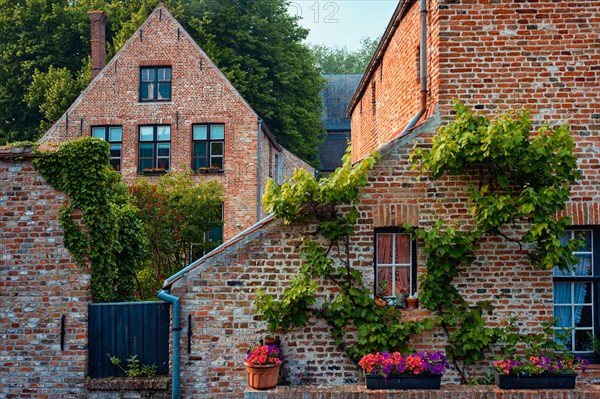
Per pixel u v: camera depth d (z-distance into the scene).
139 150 26.50
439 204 9.34
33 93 31.56
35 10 33.03
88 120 26.42
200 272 9.38
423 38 10.27
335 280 9.32
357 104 21.86
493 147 8.71
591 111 9.48
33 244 9.71
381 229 9.56
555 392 8.54
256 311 9.34
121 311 9.79
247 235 9.36
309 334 9.33
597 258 9.63
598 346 9.38
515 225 9.34
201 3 33.16
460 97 9.49
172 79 26.39
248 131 26.20
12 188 9.73
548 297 9.30
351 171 8.98
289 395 8.65
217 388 9.32
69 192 9.69
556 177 8.88
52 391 9.64
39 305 9.70
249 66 33.84
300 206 9.17
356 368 9.29
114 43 31.89
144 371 9.66
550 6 9.51
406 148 9.38
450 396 8.56
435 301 9.22
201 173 26.11
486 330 9.12
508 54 9.51
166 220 18.05
